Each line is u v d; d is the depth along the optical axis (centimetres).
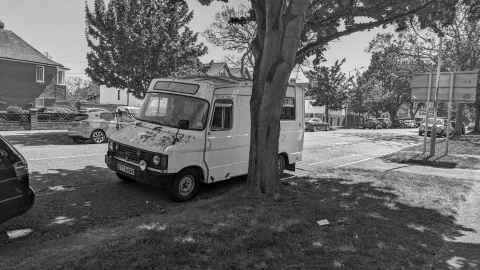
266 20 625
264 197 646
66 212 596
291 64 629
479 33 2584
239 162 820
